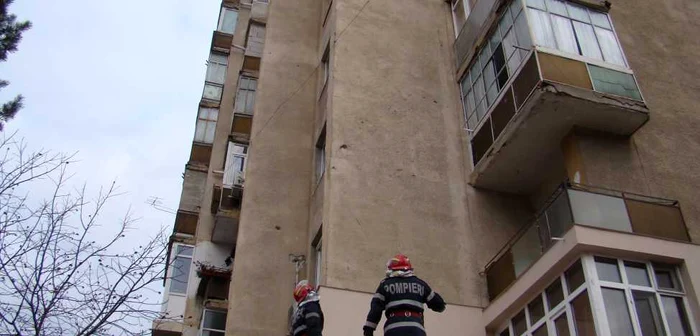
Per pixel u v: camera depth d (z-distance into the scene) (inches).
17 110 413.1
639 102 483.2
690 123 549.0
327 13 720.3
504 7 553.0
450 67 626.5
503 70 531.8
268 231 594.9
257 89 696.4
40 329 339.0
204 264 742.5
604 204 407.8
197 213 826.8
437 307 305.7
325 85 661.9
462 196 530.0
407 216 502.0
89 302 357.7
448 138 565.6
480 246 505.0
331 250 465.1
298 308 326.6
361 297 446.9
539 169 520.7
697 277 386.0
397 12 649.6
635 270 387.5
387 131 549.6
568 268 395.9
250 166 634.8
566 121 481.4
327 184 501.4
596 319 357.4
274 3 776.3
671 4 663.8
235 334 537.6
